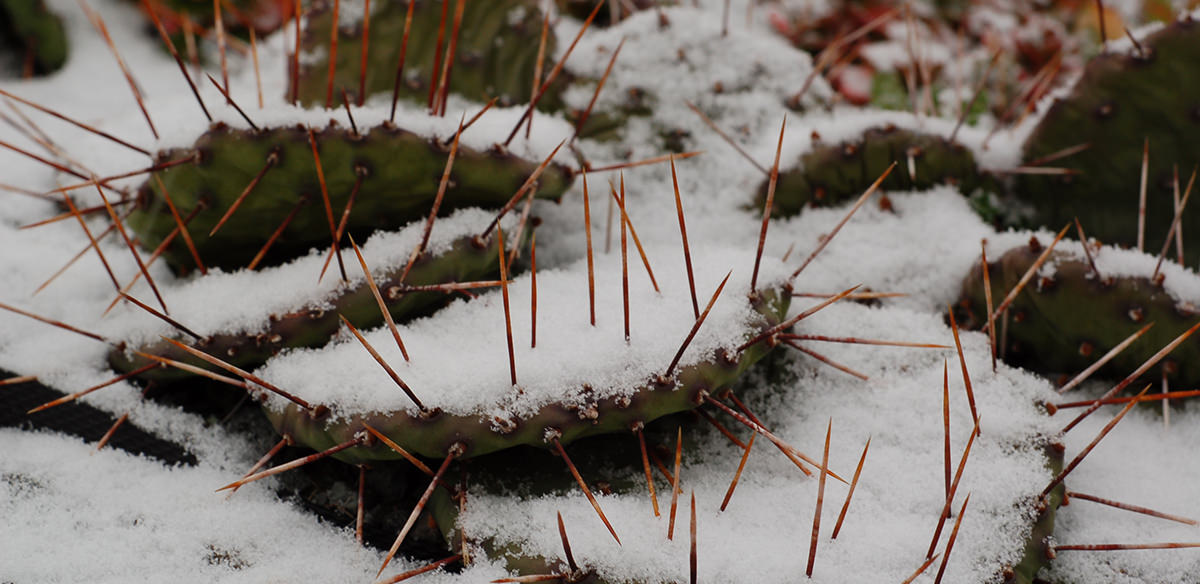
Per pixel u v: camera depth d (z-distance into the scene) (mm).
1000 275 582
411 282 552
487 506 542
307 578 537
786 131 628
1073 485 562
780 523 539
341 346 551
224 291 567
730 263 564
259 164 553
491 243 564
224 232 574
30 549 537
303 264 569
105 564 536
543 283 570
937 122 618
